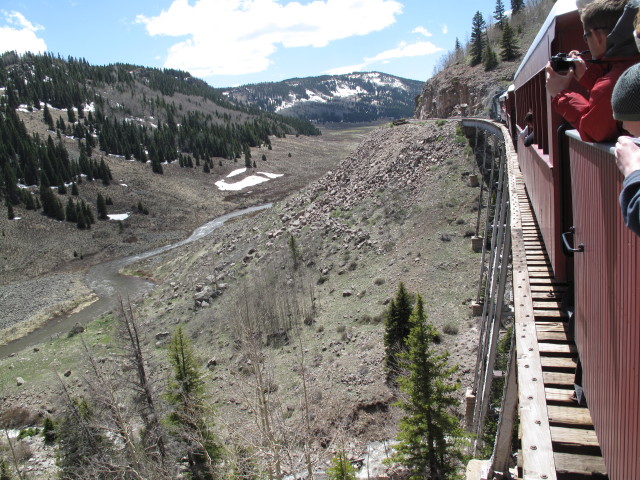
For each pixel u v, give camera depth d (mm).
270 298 39812
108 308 55562
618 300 3066
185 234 89438
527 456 3945
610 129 3254
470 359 25922
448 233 39688
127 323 21359
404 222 44938
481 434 18047
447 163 49656
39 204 94312
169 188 116875
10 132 118875
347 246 46188
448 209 42969
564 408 4812
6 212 90625
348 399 26250
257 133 191500
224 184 127688
